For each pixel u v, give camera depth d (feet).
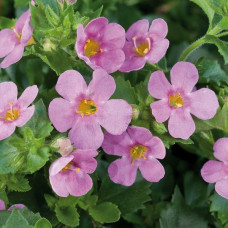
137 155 0.80
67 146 0.73
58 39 0.79
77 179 0.75
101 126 0.79
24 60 0.87
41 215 0.82
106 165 0.89
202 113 0.79
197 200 0.92
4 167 0.76
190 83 0.79
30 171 0.76
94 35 0.79
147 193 0.86
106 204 0.84
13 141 0.76
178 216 0.90
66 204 0.81
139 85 0.81
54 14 0.78
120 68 0.82
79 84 0.76
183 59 0.87
